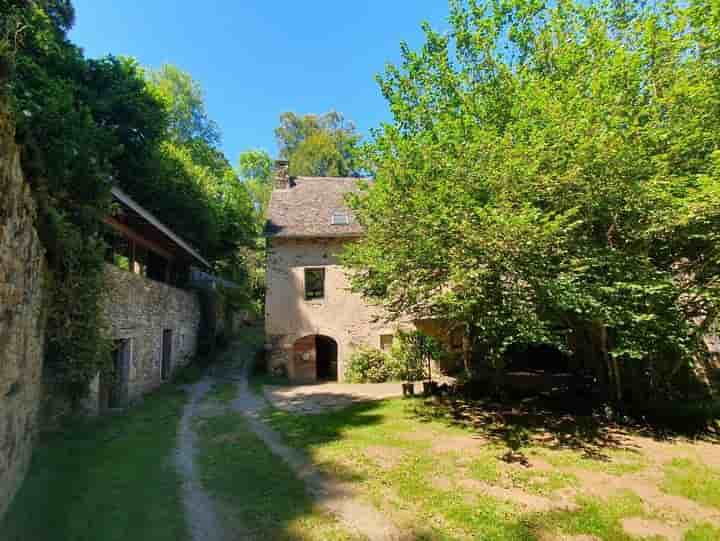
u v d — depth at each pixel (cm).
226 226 2133
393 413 998
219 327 2158
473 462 648
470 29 950
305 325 1589
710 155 681
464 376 1301
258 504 480
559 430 842
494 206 709
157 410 990
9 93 434
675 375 1057
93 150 815
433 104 964
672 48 746
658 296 751
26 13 925
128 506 457
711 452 709
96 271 796
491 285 721
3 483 401
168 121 1717
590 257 745
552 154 702
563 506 496
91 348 768
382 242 877
